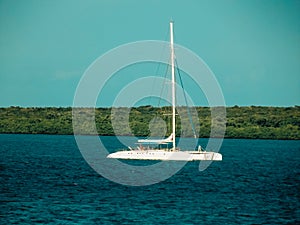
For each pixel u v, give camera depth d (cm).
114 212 7419
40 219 6969
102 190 9394
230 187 10031
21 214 7238
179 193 9162
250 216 7294
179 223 6844
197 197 8756
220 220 7038
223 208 7806
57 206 7788
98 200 8325
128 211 7494
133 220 6962
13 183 10181
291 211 7644
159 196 8806
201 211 7569
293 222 6988
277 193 9306
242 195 9031
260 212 7562
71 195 8769
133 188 9688
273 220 7081
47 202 8100
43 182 10356
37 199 8356
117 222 6844
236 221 6994
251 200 8519
